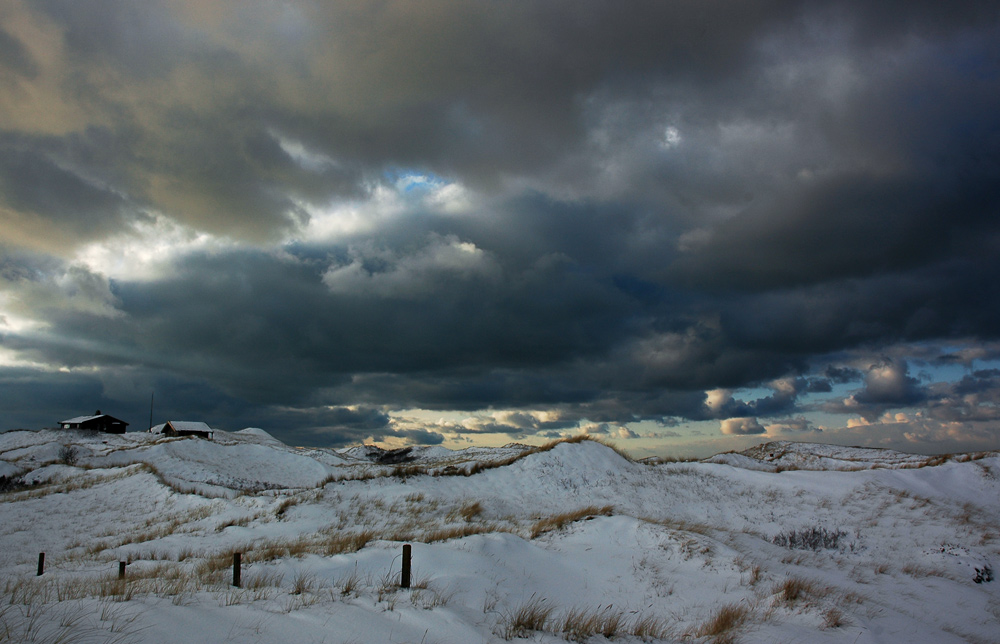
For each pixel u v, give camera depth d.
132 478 35.84
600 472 33.03
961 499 27.94
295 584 10.90
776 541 23.38
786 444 63.72
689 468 35.09
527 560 15.23
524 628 9.41
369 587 10.93
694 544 16.73
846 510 27.03
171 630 6.94
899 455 52.88
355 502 27.55
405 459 78.19
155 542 21.78
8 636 6.31
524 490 31.03
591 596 13.37
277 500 28.42
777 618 11.68
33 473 41.31
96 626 6.84
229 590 10.12
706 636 10.65
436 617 8.99
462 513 25.89
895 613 13.34
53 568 17.17
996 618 14.45
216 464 49.41
